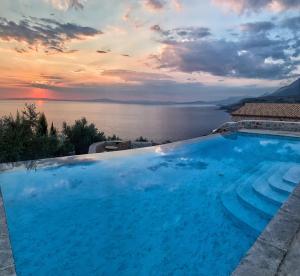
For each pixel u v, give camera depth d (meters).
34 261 3.71
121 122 149.12
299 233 2.65
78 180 6.75
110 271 3.64
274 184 6.22
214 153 10.23
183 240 4.39
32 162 7.71
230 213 5.22
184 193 6.32
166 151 10.06
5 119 10.50
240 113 29.83
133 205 5.59
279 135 11.53
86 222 4.81
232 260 3.91
